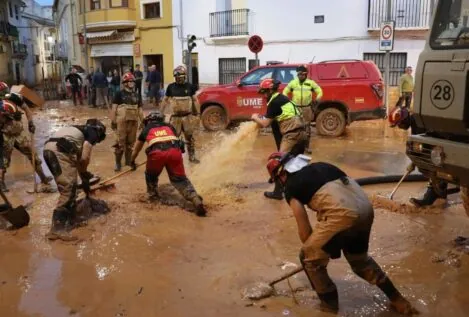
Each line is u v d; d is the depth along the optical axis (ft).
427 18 59.57
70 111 69.92
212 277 14.24
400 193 22.82
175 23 80.53
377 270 11.98
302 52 67.67
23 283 14.01
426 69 15.33
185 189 19.65
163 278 14.20
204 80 78.48
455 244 16.49
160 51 83.87
